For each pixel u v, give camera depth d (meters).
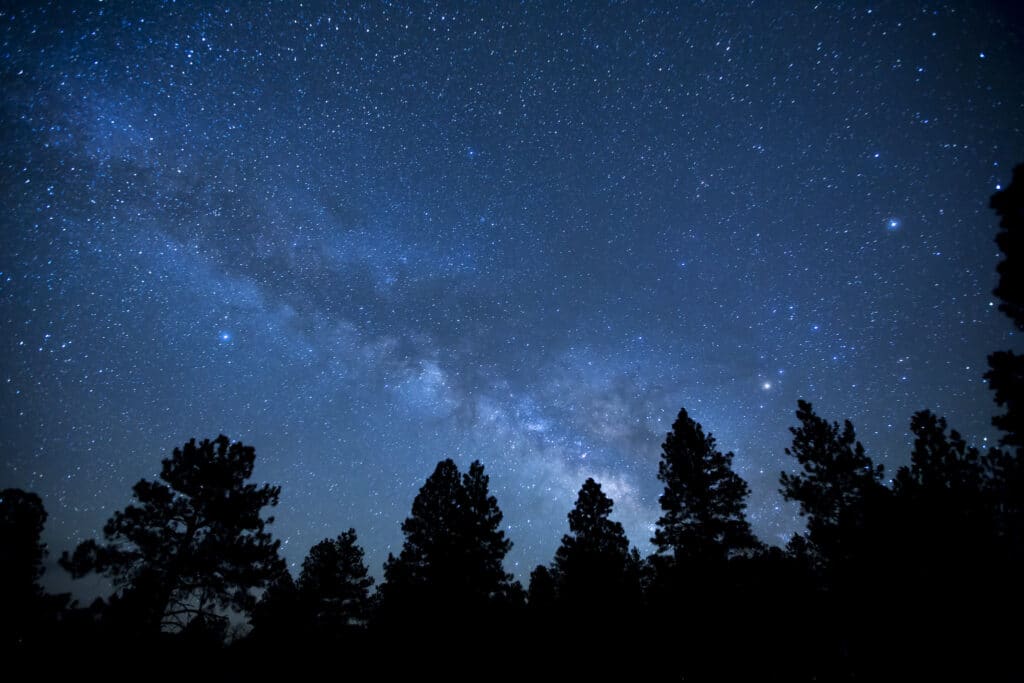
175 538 16.12
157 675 12.88
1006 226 8.71
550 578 23.58
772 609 15.28
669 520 19.91
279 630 18.38
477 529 21.00
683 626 16.88
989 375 8.80
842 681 12.98
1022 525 11.10
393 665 17.89
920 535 11.86
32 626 12.52
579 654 17.84
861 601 12.55
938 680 10.93
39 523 16.67
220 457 17.69
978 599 10.87
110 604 13.16
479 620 18.97
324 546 24.17
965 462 12.82
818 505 16.20
